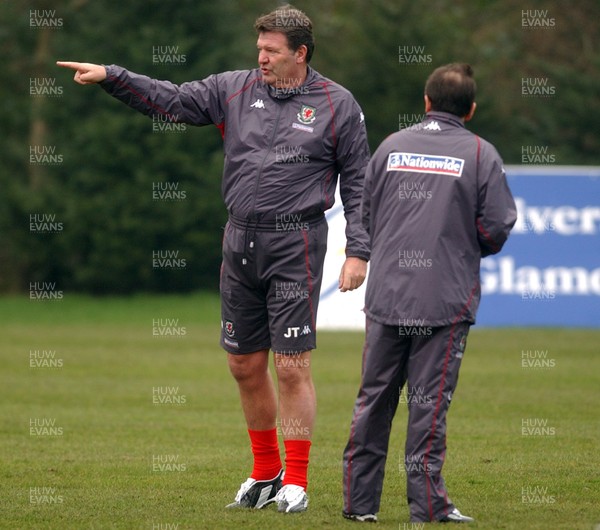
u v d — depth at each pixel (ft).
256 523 66.18
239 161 71.31
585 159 358.43
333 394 134.92
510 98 387.75
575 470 84.79
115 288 352.69
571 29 404.36
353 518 66.44
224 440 102.73
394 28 347.15
